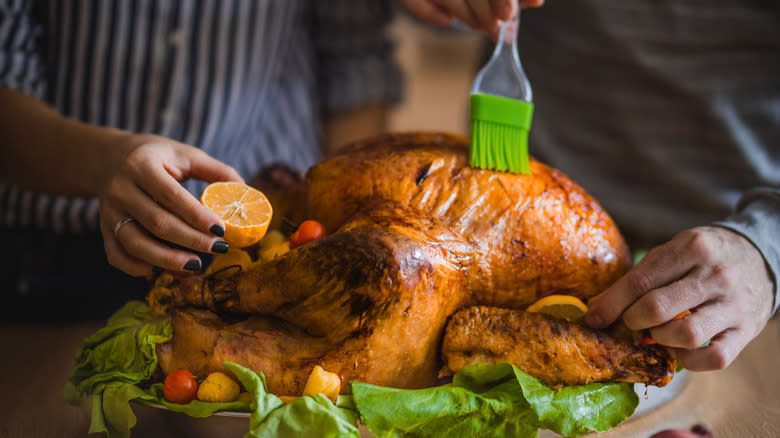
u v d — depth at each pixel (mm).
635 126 2570
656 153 2551
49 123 1675
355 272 1256
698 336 1260
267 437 1143
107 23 2268
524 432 1287
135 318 1538
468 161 1571
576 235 1540
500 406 1273
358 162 1577
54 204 2262
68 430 1451
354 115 3170
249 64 2500
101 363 1442
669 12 2410
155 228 1289
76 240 2340
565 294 1547
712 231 1408
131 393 1307
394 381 1343
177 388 1275
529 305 1536
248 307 1360
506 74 1619
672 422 1477
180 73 2367
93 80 2324
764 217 1472
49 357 1918
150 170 1301
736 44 2359
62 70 2322
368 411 1200
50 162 1619
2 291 2283
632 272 1368
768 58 2338
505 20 1603
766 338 2164
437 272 1344
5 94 1873
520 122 1542
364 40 3064
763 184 2441
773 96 2387
